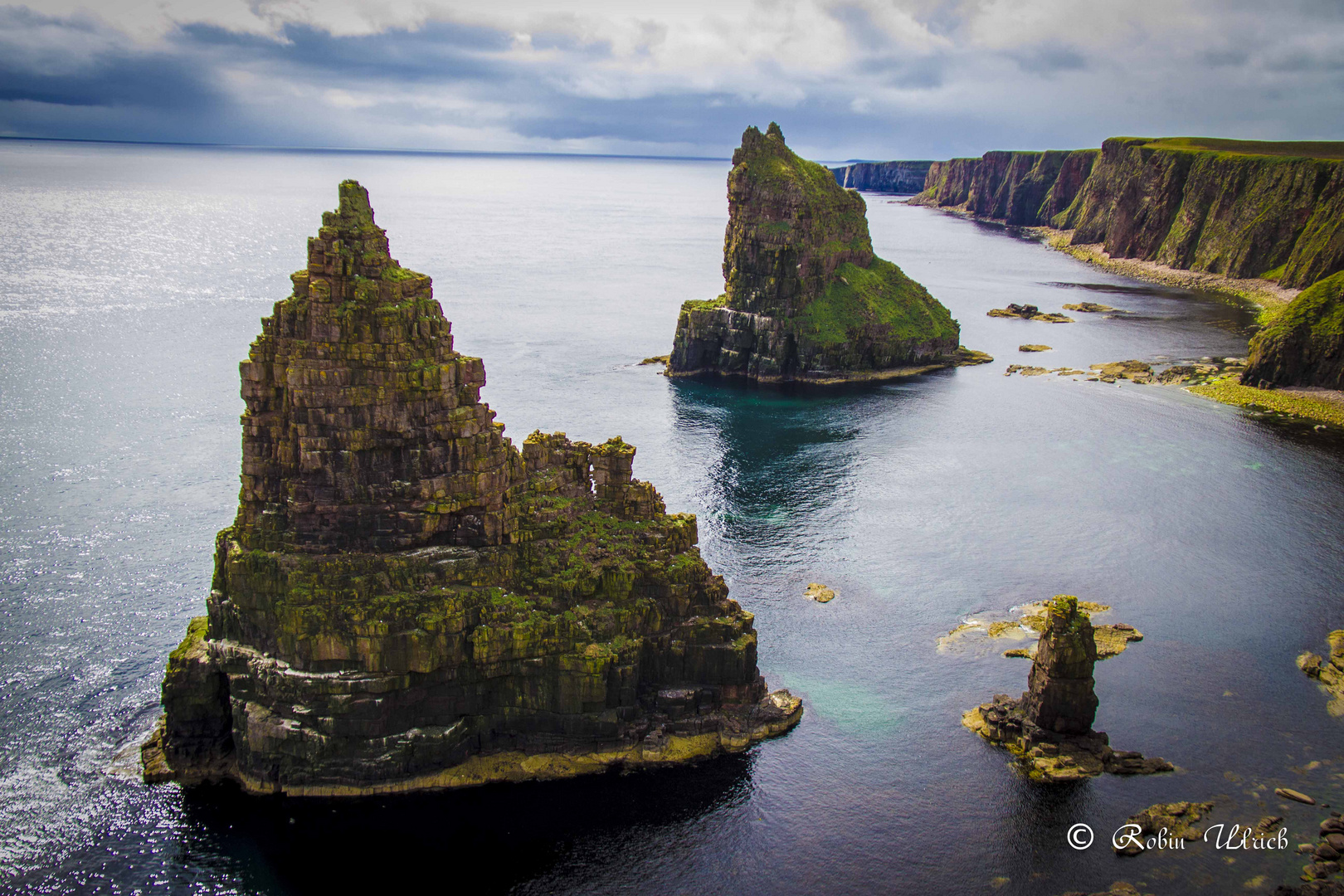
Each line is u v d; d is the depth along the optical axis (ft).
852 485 485.97
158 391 577.43
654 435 565.53
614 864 233.55
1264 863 233.14
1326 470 507.71
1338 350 645.92
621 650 265.34
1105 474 504.02
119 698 286.05
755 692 291.79
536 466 295.89
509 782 258.98
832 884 229.04
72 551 371.15
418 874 228.43
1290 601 364.17
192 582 350.43
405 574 254.68
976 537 422.41
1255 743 280.31
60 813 242.78
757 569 388.98
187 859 230.27
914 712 296.30
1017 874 231.71
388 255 264.52
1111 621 349.20
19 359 640.17
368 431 252.21
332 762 251.19
